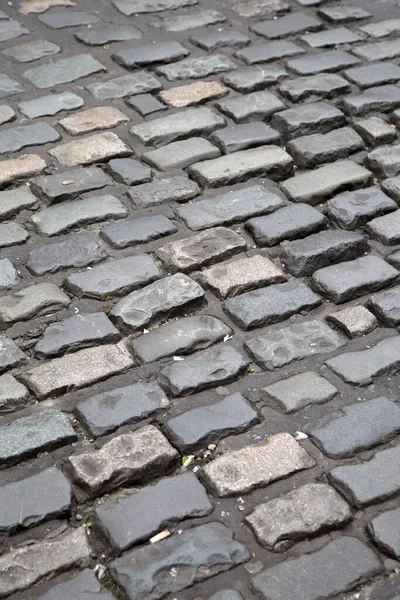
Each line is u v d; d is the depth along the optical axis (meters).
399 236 3.04
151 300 2.83
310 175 3.23
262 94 3.54
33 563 2.33
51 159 3.25
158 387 2.65
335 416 2.60
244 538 2.39
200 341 2.75
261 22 3.93
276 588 2.31
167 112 3.45
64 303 2.83
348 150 3.33
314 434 2.56
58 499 2.42
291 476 2.49
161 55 3.71
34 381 2.64
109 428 2.56
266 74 3.62
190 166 3.25
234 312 2.82
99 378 2.66
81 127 3.37
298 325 2.81
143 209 3.11
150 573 2.32
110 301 2.84
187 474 2.49
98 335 2.75
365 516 2.43
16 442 2.52
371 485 2.47
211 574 2.33
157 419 2.59
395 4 4.09
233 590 2.31
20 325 2.77
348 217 3.08
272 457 2.52
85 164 3.24
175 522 2.40
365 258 2.99
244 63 3.70
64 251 2.96
